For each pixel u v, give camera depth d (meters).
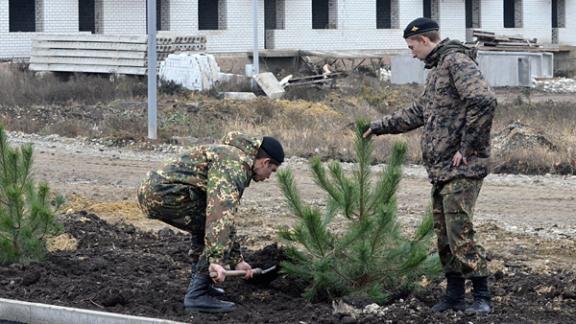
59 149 20.45
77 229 10.81
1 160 9.15
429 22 7.39
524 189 16.03
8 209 9.10
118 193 15.23
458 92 7.22
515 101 29.73
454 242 7.43
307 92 32.78
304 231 7.88
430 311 7.66
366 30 48.62
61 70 36.78
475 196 7.39
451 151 7.34
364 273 7.86
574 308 8.05
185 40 35.84
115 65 35.62
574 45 55.41
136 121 23.52
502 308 7.97
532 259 10.60
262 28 45.34
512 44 46.16
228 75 33.78
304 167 18.12
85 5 41.41
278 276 8.41
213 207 7.27
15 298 8.27
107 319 7.50
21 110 26.75
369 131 7.82
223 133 22.36
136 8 42.00
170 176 7.53
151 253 10.04
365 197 7.85
